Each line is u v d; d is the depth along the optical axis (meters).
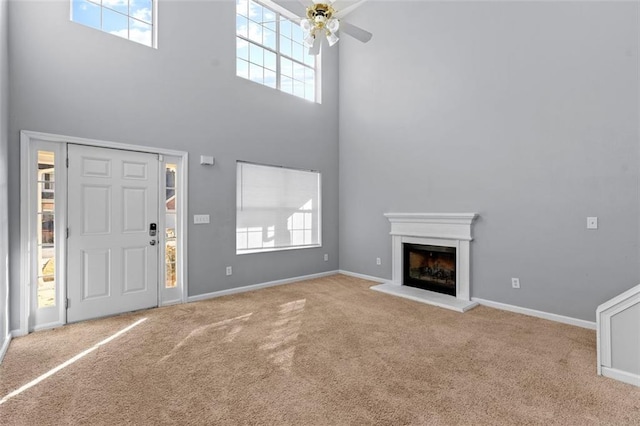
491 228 3.69
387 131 4.87
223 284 4.22
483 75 3.74
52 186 3.04
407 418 1.70
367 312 3.50
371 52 5.11
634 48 2.74
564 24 3.12
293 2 5.00
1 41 2.46
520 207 3.45
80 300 3.18
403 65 4.63
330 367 2.26
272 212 4.81
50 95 2.97
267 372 2.18
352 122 5.43
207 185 4.06
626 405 1.81
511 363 2.32
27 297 2.86
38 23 2.92
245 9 4.64
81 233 3.18
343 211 5.61
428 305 3.77
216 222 4.14
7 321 2.65
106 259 3.33
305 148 5.18
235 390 1.96
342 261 5.63
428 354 2.46
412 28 4.51
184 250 3.85
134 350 2.53
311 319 3.27
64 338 2.76
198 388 1.98
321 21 2.52
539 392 1.94
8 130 2.75
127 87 3.43
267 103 4.70
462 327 3.05
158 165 3.68
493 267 3.68
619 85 2.82
